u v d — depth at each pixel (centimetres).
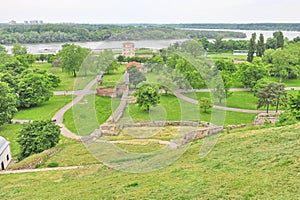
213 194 864
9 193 1237
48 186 1257
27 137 1972
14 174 1518
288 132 1552
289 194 802
